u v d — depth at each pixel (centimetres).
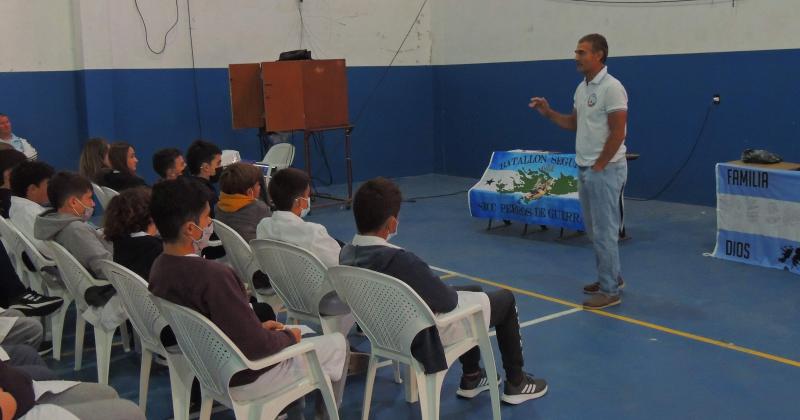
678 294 443
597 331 385
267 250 295
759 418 283
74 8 763
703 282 466
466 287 299
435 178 993
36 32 750
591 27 803
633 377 325
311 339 247
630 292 451
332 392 238
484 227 661
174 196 216
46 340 392
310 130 772
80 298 327
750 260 505
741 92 686
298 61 753
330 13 921
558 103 851
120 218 299
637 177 787
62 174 329
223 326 214
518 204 607
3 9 730
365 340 382
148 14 800
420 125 1016
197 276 214
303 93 760
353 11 938
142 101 808
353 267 244
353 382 331
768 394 304
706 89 714
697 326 387
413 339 243
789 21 644
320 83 772
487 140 950
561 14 831
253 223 357
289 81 749
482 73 940
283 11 886
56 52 764
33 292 346
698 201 736
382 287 241
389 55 975
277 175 312
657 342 366
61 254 318
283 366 229
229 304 214
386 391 320
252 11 866
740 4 677
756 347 356
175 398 254
